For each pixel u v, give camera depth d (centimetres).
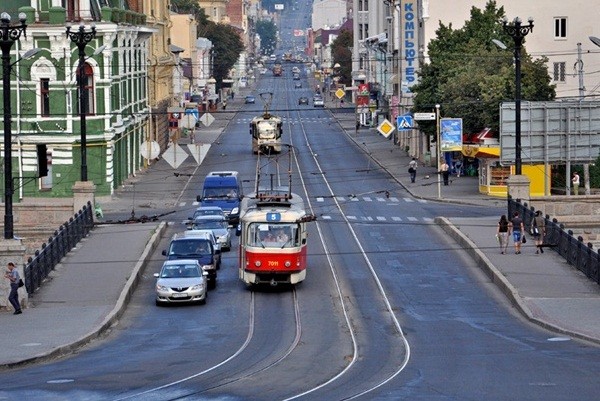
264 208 9075
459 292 8788
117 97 15562
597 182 14662
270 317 7944
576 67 18412
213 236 9900
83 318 7706
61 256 10050
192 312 8188
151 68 19912
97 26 14562
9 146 8150
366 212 13562
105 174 14950
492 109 15825
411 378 5650
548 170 13550
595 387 5291
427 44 19138
